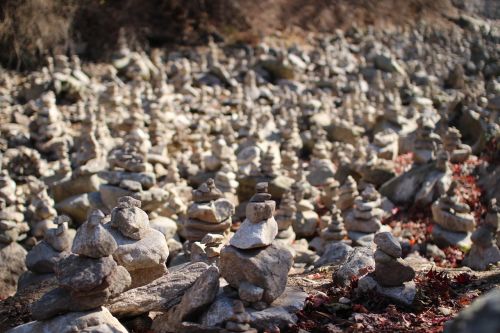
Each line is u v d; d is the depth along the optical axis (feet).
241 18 115.44
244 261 20.44
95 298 19.72
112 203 40.34
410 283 22.99
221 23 113.80
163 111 66.33
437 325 20.61
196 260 27.04
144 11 106.83
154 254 21.89
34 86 71.56
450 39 116.78
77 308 19.71
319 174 54.13
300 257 37.50
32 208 42.88
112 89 69.31
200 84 86.74
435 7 123.85
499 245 35.24
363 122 70.38
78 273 19.29
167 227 39.04
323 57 102.32
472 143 60.54
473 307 11.25
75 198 43.86
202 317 20.40
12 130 60.03
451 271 28.81
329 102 79.41
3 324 24.32
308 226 43.75
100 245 19.39
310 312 21.50
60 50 92.73
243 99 78.54
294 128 63.52
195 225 31.58
